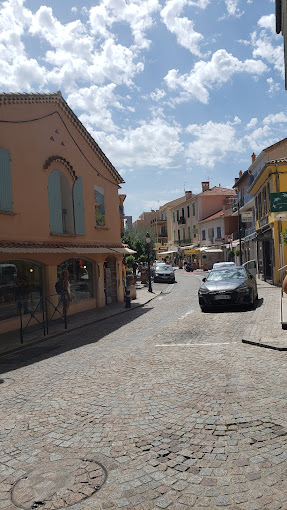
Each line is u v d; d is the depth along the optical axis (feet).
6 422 14.55
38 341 31.78
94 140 52.65
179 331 30.63
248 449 11.34
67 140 46.70
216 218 148.25
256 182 74.84
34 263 39.99
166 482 9.99
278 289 58.44
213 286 39.83
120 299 60.54
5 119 36.04
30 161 39.37
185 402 15.26
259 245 83.97
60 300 42.78
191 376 18.51
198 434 12.50
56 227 43.27
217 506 8.93
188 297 61.52
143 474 10.42
